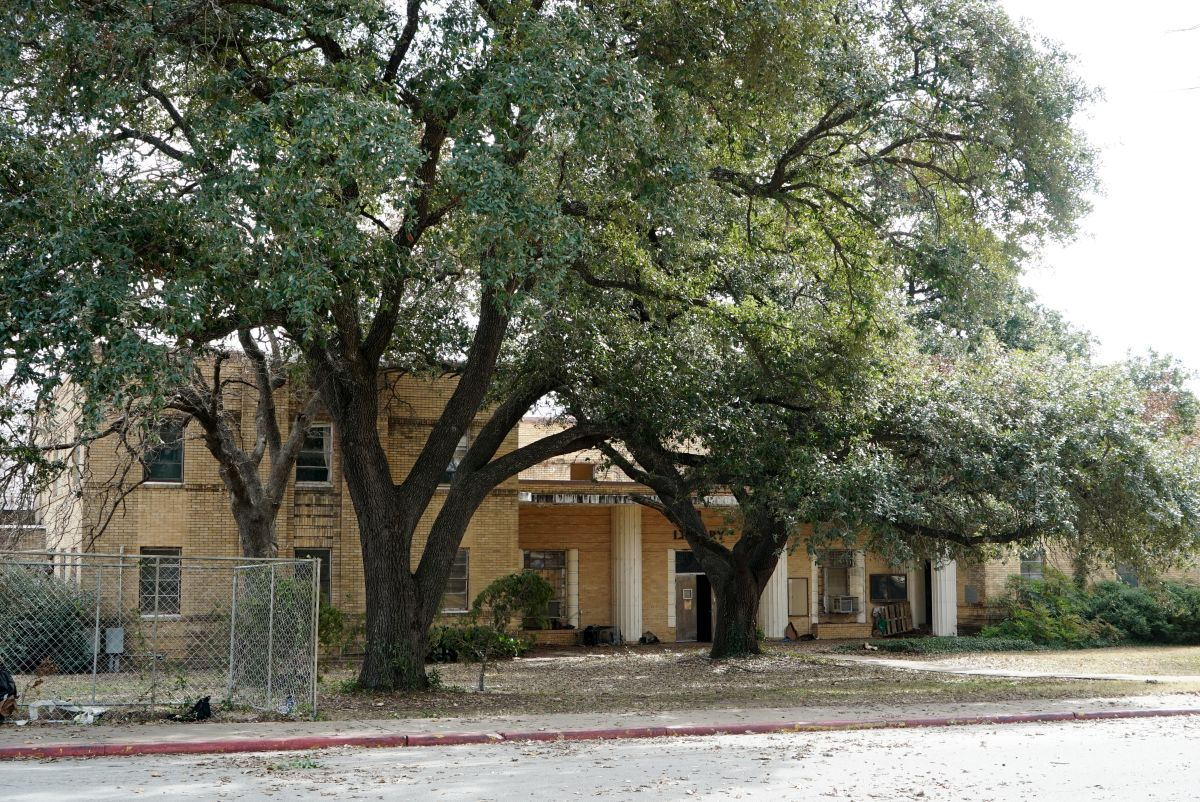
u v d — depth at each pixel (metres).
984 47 17.98
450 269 21.58
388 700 17.52
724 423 19.52
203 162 13.62
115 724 13.93
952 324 25.11
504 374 23.39
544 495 34.84
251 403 29.19
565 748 12.57
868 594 40.16
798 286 22.00
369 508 19.05
